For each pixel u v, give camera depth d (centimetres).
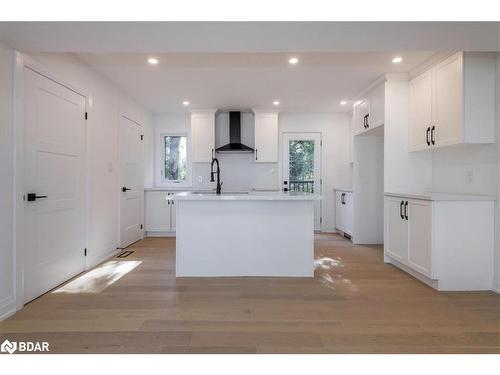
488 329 209
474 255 279
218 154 587
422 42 233
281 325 214
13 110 232
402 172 372
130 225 474
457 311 237
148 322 218
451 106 293
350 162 589
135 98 479
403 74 368
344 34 220
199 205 321
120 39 226
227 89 434
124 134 447
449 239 278
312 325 214
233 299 260
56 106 287
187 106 532
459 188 322
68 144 307
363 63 338
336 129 593
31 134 253
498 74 275
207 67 350
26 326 212
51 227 281
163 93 453
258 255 322
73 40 225
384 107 374
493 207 279
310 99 489
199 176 584
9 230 229
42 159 268
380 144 486
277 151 566
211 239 321
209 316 228
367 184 487
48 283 277
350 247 461
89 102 346
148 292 276
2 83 222
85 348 186
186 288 286
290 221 321
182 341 194
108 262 376
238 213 321
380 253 423
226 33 218
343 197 543
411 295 270
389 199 363
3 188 223
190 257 321
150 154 567
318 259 391
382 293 274
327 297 265
